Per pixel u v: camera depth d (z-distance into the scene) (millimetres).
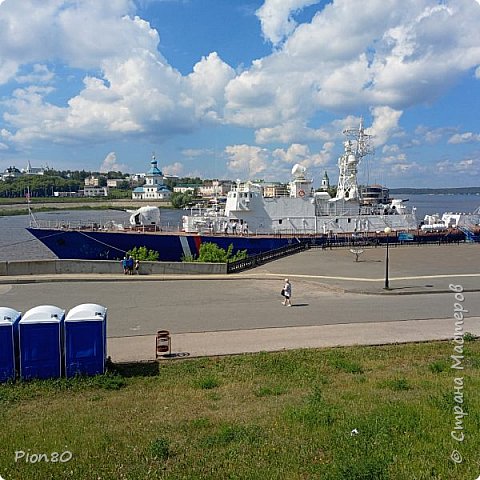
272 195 51688
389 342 17016
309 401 10461
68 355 13242
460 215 62594
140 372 13930
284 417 9656
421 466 7344
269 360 14695
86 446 8555
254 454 8062
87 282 30391
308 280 31219
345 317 21188
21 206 143000
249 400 11289
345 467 7230
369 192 63719
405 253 46594
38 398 11820
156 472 7582
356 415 9469
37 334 12992
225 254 40688
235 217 47719
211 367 14258
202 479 7359
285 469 7500
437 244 54688
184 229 47438
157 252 40406
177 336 17969
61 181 197875
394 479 7043
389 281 30906
